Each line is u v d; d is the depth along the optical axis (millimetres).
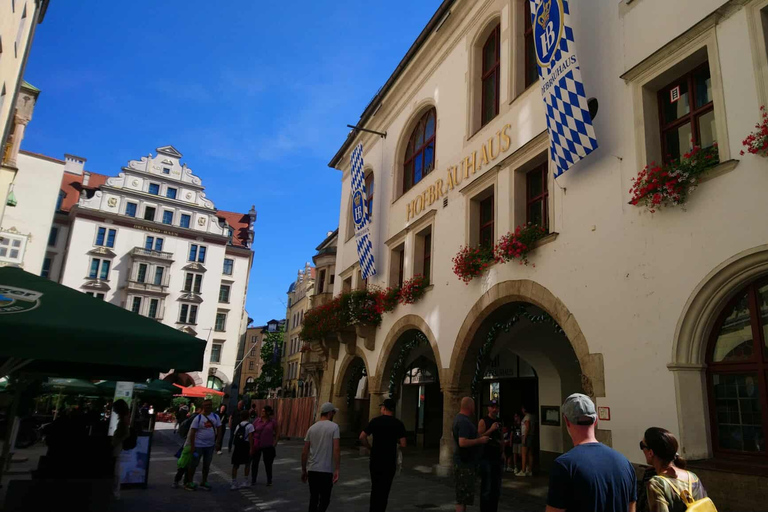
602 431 8086
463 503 6910
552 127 9438
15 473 11859
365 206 18500
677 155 8078
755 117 6680
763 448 6301
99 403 19547
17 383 8680
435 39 16219
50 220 28891
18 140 21469
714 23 7371
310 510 6680
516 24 12500
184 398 44031
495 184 12125
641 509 4152
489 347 12195
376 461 6910
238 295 53719
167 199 50531
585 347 8750
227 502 8914
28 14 13719
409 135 18281
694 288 7074
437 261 14367
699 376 7020
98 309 4863
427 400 21125
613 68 9086
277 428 10906
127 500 8750
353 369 20422
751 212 6508
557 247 9781
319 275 28312
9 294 4711
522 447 12734
